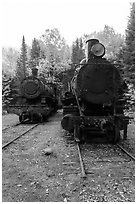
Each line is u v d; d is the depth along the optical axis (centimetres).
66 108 925
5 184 515
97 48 888
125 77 2239
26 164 645
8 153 760
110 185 498
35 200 441
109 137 894
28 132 1158
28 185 506
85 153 739
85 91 874
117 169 591
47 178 541
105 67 876
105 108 923
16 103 1720
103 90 878
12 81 2517
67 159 677
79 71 880
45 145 862
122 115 868
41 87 1642
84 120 859
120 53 2489
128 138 958
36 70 1859
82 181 518
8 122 1639
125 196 451
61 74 1368
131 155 689
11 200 442
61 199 443
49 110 1589
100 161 654
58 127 1316
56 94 2228
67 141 917
